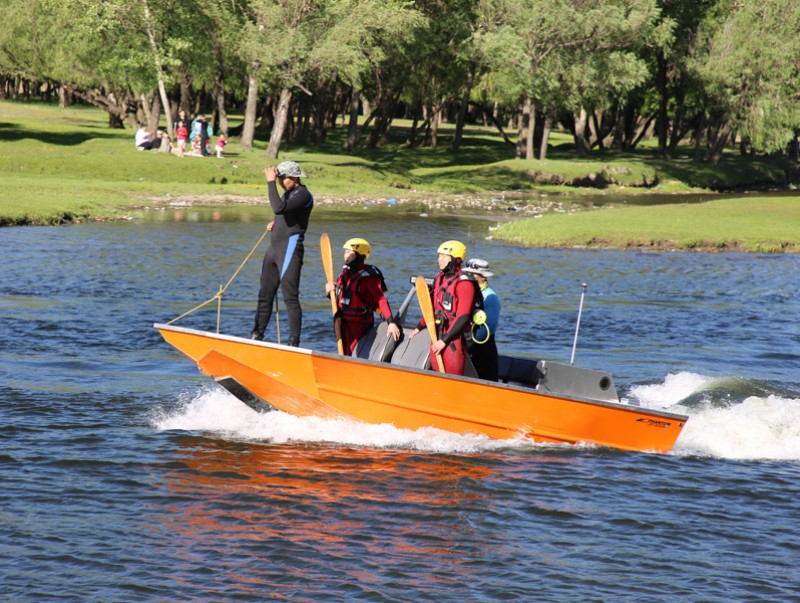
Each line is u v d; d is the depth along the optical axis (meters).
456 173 178.12
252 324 49.78
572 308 58.34
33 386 35.16
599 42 174.50
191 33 156.62
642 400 35.94
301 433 30.73
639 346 47.19
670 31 184.00
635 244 93.50
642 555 22.28
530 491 26.25
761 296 65.44
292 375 29.47
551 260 82.12
